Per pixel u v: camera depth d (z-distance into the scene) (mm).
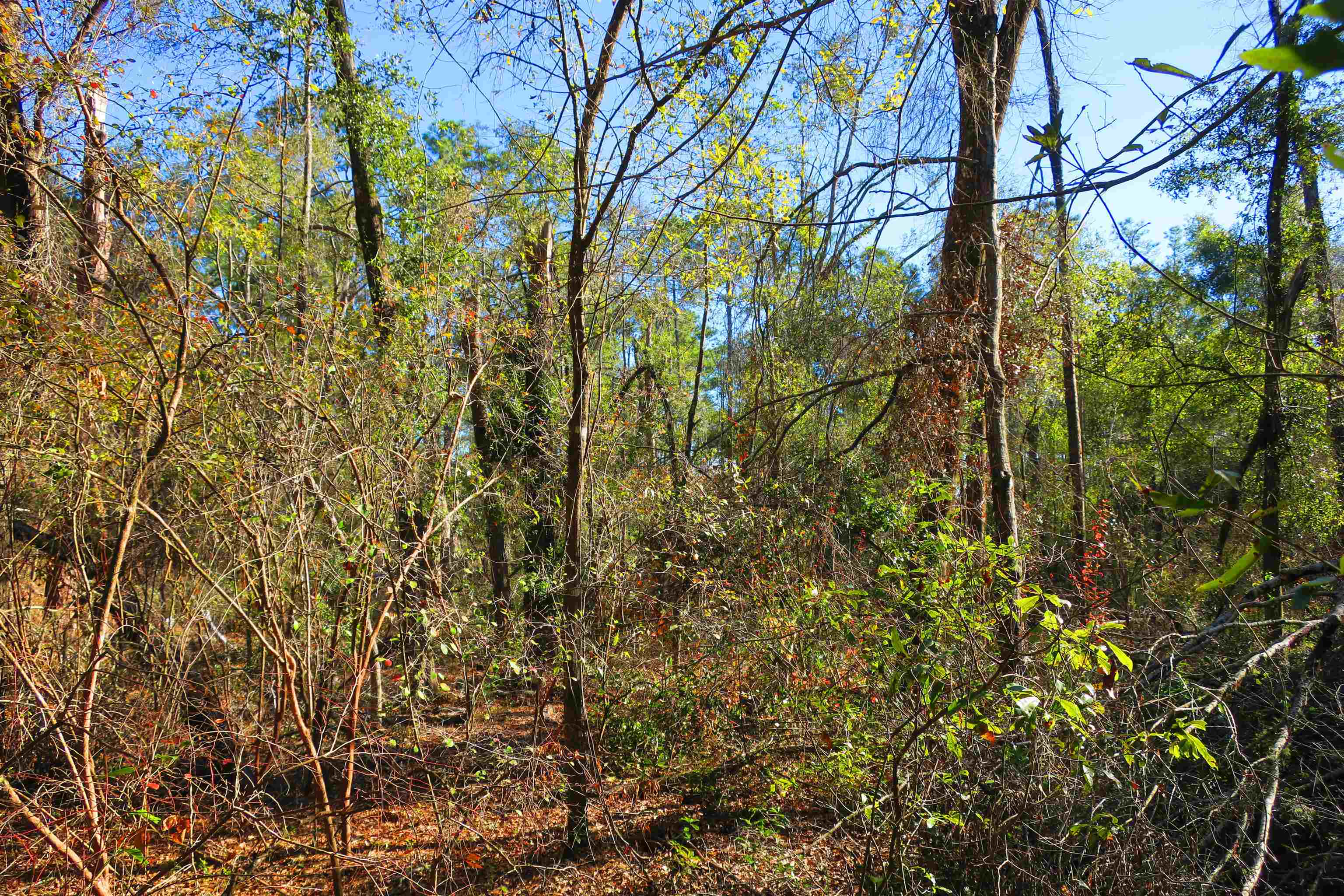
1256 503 11328
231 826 5734
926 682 4445
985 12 7531
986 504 8898
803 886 5559
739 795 7023
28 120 5656
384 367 6961
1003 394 7828
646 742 7461
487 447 9680
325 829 5246
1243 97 2873
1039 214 10945
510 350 8555
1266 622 4812
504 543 9695
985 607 4797
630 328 11188
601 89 5953
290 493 5375
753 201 10711
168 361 5125
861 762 5820
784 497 8836
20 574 5270
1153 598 6891
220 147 5863
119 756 4910
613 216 6582
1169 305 15094
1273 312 13148
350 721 5812
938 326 9062
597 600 7629
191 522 5270
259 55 10219
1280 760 4566
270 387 5305
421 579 6496
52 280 5477
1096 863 4355
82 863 4246
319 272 11125
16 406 4984
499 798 6465
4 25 5078
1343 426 12148
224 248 7094
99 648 4438
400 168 12703
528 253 10406
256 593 5105
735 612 7453
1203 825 4715
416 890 5742
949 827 5129
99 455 4922
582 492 7492
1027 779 4664
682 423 16891
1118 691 4609
